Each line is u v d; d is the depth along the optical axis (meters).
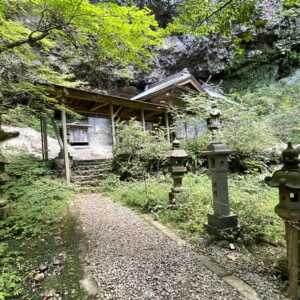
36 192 4.37
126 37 3.45
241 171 6.10
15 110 4.70
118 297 1.74
